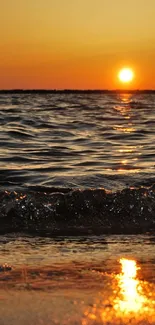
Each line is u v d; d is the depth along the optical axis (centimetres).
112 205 757
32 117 2727
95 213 747
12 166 1209
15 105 4475
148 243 616
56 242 622
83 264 518
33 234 668
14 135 1867
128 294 424
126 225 719
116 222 730
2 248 590
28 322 364
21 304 400
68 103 5234
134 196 765
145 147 1630
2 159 1325
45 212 744
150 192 773
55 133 2006
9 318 371
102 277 473
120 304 399
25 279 466
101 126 2342
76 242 622
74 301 406
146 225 719
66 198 761
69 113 3300
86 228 703
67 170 1152
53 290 434
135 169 1156
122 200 761
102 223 725
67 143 1722
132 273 486
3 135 1855
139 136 1956
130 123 2552
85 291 432
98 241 627
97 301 406
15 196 765
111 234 668
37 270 495
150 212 750
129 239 638
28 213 742
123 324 360
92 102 5700
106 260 534
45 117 2783
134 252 570
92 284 451
